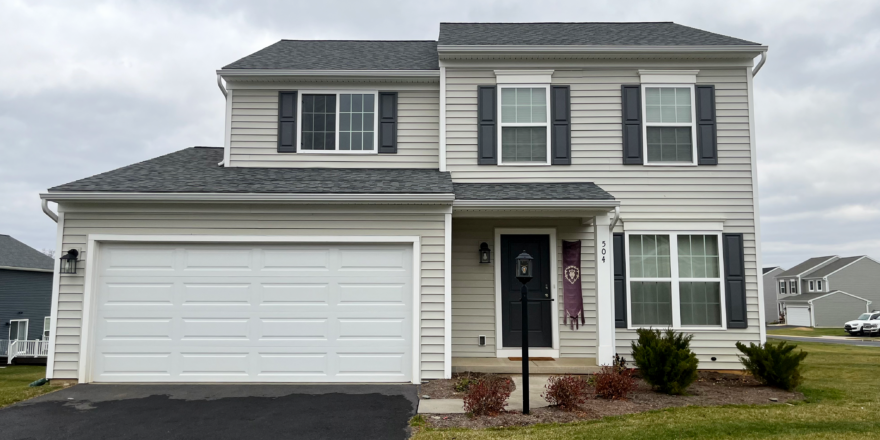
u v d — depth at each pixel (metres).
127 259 8.15
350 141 10.60
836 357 14.90
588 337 9.52
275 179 9.12
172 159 10.84
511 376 8.52
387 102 10.66
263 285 8.17
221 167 10.25
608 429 5.74
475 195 8.79
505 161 10.02
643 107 10.03
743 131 9.98
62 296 7.98
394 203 8.21
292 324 8.13
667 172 9.91
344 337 8.12
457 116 10.10
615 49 9.88
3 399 7.00
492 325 9.63
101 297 8.07
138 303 8.08
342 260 8.25
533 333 9.62
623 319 9.63
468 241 9.80
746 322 9.67
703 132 9.96
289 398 7.12
